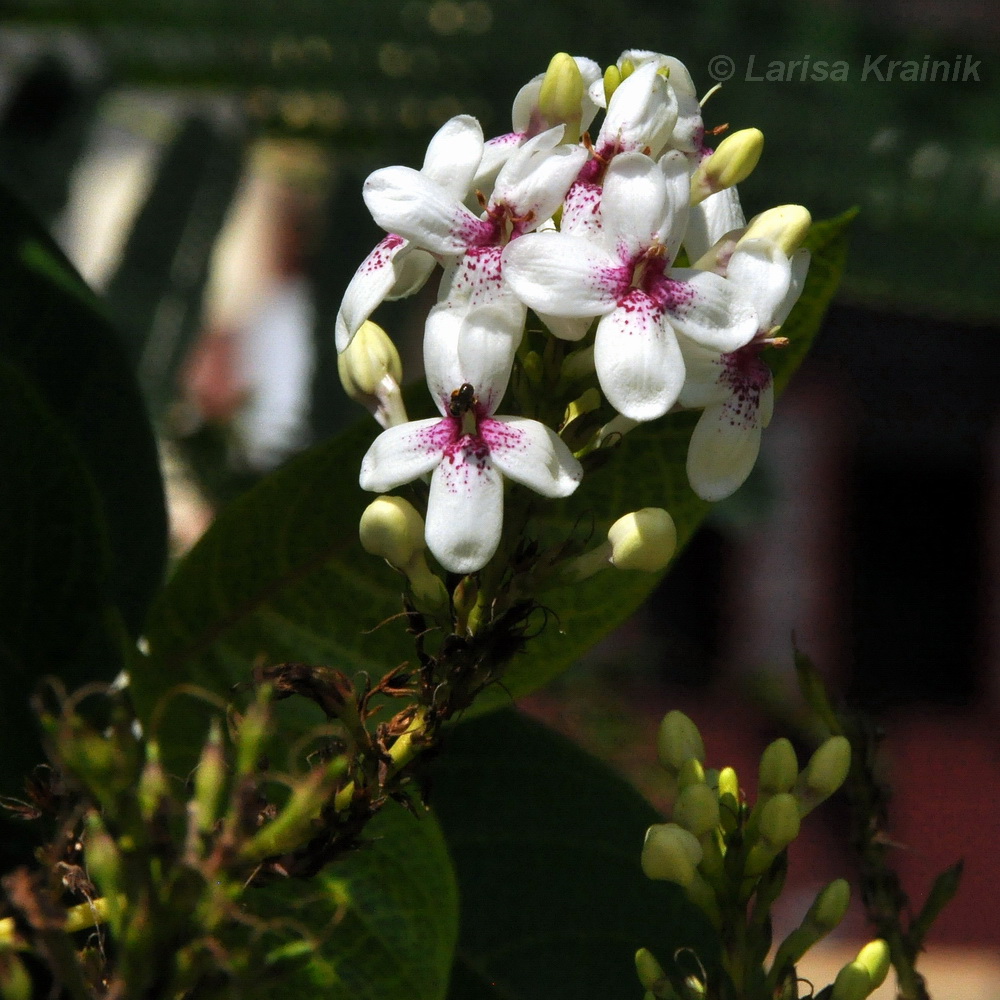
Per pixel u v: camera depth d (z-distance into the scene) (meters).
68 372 0.41
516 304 0.31
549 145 0.31
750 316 0.31
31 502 0.37
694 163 0.33
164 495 0.41
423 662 0.31
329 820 0.30
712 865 0.32
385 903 0.36
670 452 0.36
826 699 0.34
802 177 0.65
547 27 0.65
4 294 0.40
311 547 0.36
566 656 0.37
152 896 0.28
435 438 0.31
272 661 0.37
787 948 0.32
